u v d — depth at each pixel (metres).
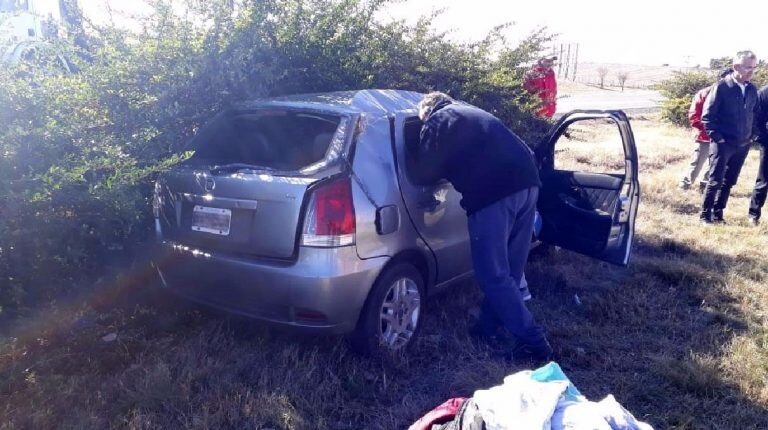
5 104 3.72
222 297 3.76
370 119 3.83
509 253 4.13
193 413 3.21
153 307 4.39
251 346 3.92
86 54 4.68
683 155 12.96
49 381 3.44
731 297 5.22
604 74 52.53
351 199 3.48
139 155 4.19
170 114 4.46
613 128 18.41
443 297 4.89
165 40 4.56
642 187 9.25
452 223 4.25
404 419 3.29
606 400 2.22
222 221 3.67
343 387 3.59
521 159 3.88
